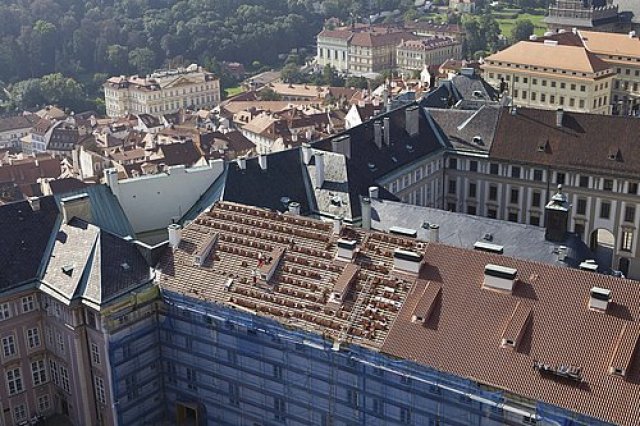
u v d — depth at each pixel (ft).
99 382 309.63
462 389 238.48
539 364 232.12
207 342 301.22
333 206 400.26
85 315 302.86
